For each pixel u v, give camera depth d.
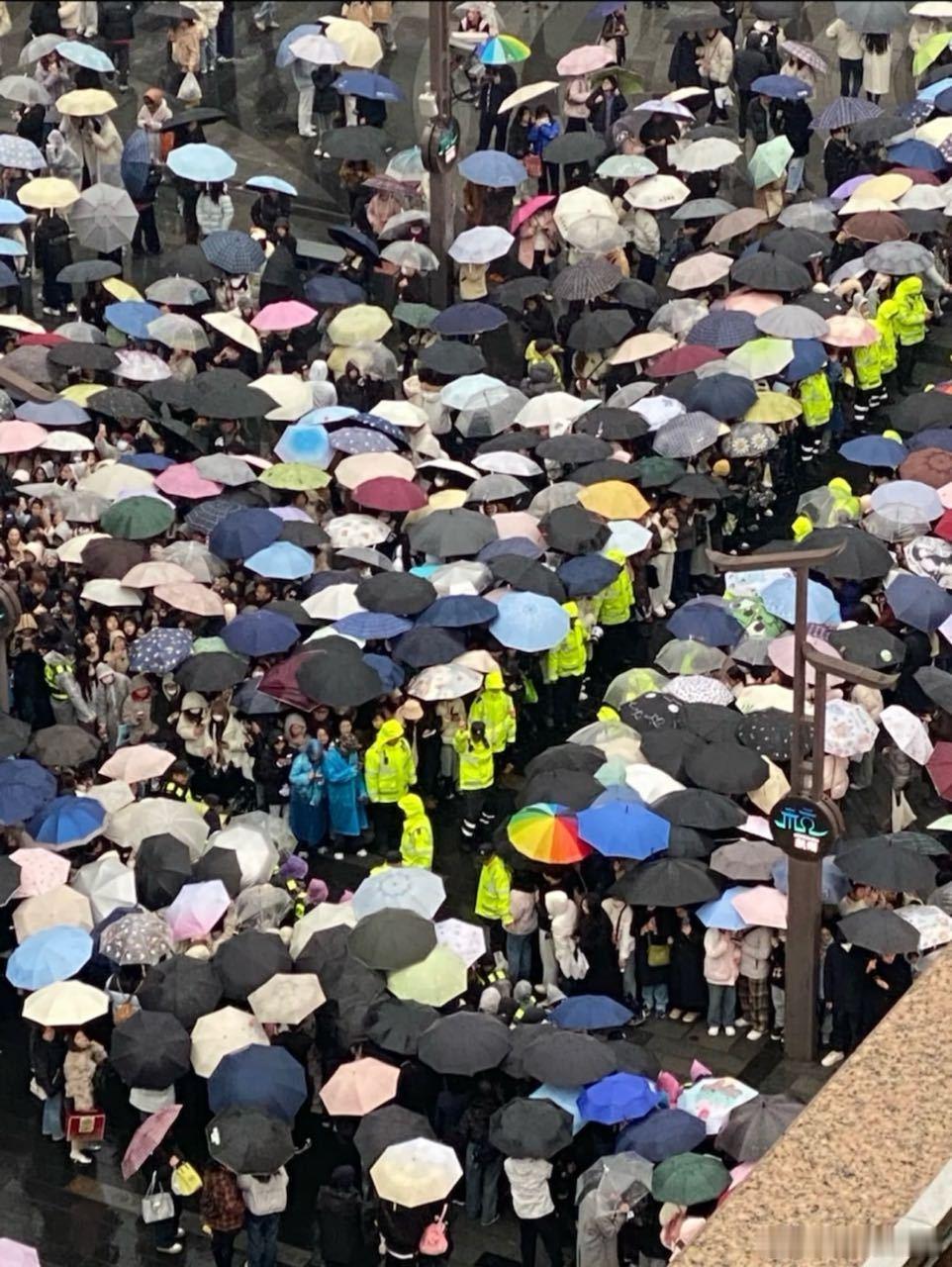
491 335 39.50
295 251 39.66
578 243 38.59
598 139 41.25
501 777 30.09
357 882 28.41
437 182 38.59
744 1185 13.24
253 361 37.03
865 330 35.66
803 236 38.19
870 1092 13.74
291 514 32.53
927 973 14.57
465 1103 23.09
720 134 41.62
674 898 24.69
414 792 29.61
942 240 39.44
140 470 33.50
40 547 31.64
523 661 30.69
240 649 29.28
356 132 41.00
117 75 45.91
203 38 46.34
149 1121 22.45
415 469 34.03
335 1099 22.66
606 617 31.69
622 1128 22.14
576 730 30.98
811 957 24.55
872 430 37.16
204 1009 23.77
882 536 31.86
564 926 25.27
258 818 27.53
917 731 27.81
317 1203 22.84
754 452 33.78
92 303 38.06
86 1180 24.11
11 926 26.70
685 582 33.31
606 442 33.50
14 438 33.69
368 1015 23.58
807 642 23.58
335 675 28.03
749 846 25.42
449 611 29.45
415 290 38.59
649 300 37.78
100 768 28.84
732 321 35.84
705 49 44.59
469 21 46.00
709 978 25.27
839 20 43.59
